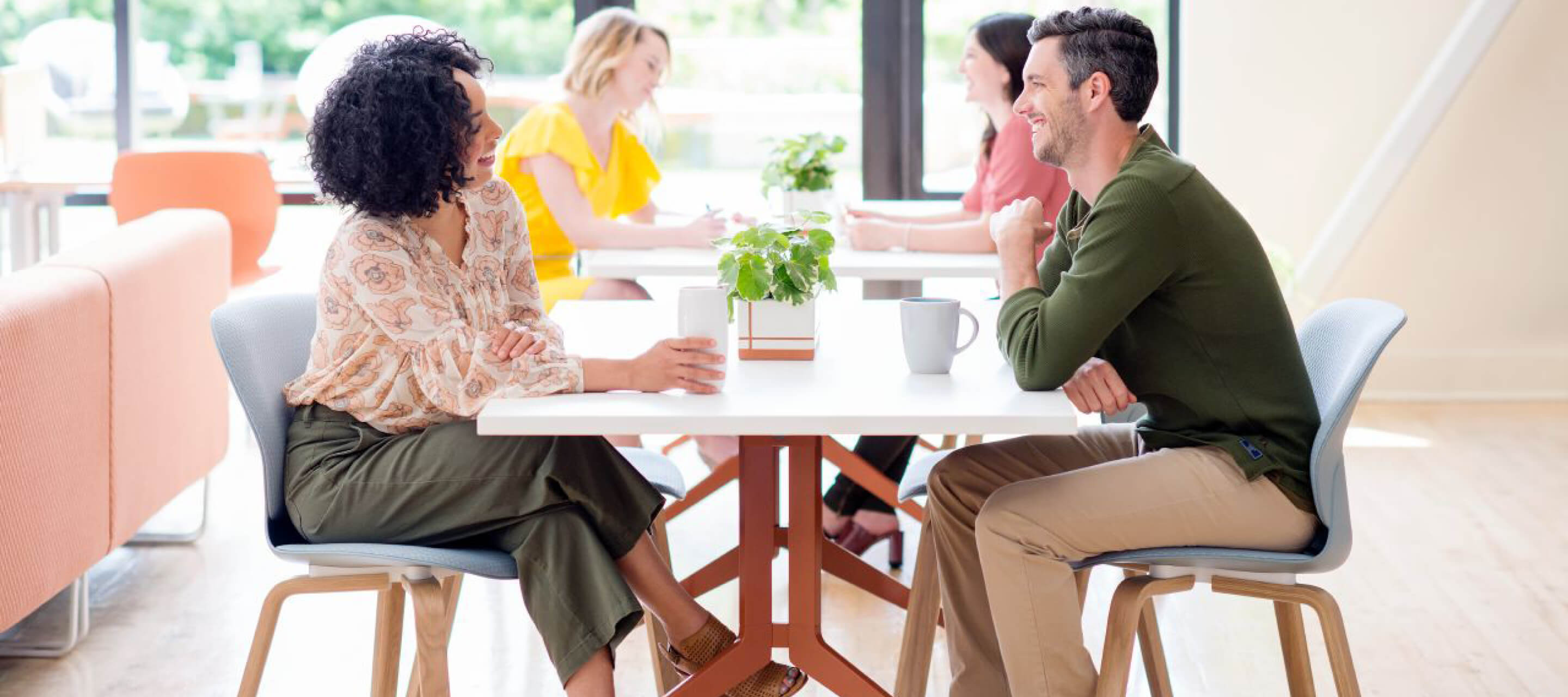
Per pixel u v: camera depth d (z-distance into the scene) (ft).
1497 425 15.55
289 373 7.15
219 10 17.29
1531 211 16.39
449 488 6.45
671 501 10.99
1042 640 6.40
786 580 10.91
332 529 6.60
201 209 14.07
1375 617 9.95
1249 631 9.79
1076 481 6.47
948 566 7.19
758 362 6.79
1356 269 16.74
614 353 6.95
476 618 10.32
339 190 6.64
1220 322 6.51
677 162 17.37
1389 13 16.02
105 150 17.35
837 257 10.75
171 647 9.56
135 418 9.89
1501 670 9.00
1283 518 6.43
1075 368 6.18
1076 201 7.48
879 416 5.59
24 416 8.15
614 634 6.37
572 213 12.16
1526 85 15.99
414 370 6.48
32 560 8.29
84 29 17.16
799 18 17.08
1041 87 6.88
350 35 17.33
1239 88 16.37
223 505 12.95
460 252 7.21
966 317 7.95
